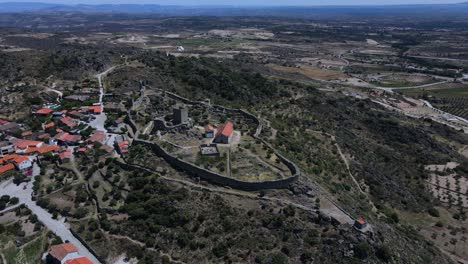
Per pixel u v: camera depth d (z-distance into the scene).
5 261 81.62
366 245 78.12
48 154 122.12
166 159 107.12
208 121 133.75
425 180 144.75
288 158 111.56
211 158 104.38
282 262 75.25
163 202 91.81
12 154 124.69
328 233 82.06
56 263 79.62
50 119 150.38
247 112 143.88
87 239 85.06
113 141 128.12
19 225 91.94
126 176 104.94
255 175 97.69
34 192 104.31
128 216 91.06
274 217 84.94
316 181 104.38
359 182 126.75
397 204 121.81
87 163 115.19
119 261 79.56
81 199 99.38
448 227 113.88
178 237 82.44
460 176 148.00
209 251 79.06
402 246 88.94
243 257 77.12
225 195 91.81
